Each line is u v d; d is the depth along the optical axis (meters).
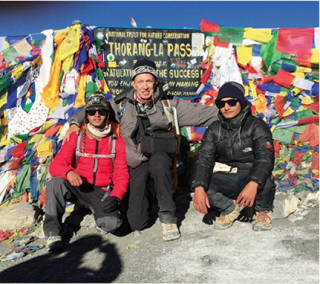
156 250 3.31
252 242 3.34
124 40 4.50
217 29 4.57
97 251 3.39
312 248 3.17
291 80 4.53
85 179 3.60
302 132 4.61
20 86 4.35
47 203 3.47
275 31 4.55
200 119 3.87
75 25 4.33
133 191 3.68
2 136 4.38
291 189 4.59
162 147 3.57
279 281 2.74
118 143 3.65
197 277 2.85
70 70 4.38
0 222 3.96
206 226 3.71
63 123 4.41
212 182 3.55
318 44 4.52
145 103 3.73
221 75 4.61
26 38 4.38
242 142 3.49
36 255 3.42
